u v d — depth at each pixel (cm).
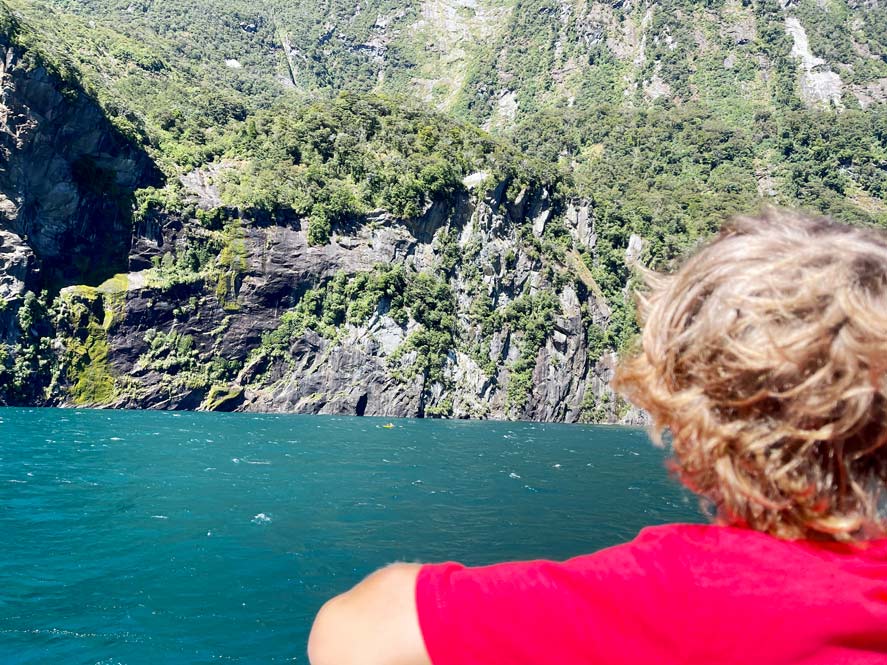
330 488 2291
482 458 3619
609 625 100
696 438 109
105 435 3838
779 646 96
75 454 2883
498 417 8506
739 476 105
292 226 8088
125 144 7444
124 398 7006
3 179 6531
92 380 6888
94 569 1255
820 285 103
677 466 115
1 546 1377
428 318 8306
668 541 107
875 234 115
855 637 94
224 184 8069
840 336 101
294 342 7850
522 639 101
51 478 2208
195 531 1562
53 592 1125
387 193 8638
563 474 3058
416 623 105
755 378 103
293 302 7950
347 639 108
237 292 7719
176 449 3262
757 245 112
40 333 6662
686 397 109
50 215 6919
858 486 103
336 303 8062
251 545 1466
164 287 7325
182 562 1319
